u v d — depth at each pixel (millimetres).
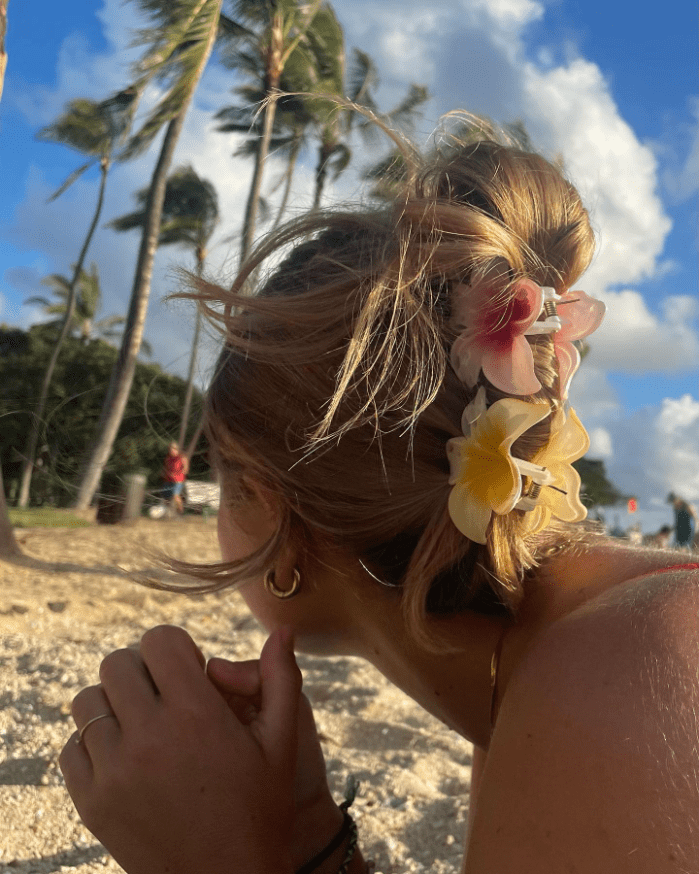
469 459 745
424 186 857
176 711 767
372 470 779
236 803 738
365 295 769
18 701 2420
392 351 764
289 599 896
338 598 897
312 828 952
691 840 500
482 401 751
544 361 799
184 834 731
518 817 589
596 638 646
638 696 574
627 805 528
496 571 765
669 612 645
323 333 779
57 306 34031
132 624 3707
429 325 760
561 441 798
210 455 906
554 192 882
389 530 804
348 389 773
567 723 594
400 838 1678
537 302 753
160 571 955
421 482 774
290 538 847
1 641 3172
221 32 18047
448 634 841
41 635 3375
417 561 779
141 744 750
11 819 1633
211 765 744
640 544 935
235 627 3689
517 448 777
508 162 878
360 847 1624
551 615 798
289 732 796
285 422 797
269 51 18156
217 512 938
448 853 1614
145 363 17094
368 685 2814
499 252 775
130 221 26656
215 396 855
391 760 2158
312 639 963
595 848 531
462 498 745
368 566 831
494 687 826
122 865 761
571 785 564
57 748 2016
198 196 26250
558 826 558
